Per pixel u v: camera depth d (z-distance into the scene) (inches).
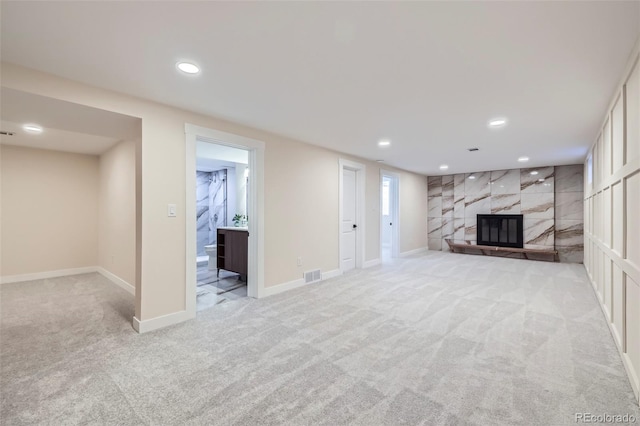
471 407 64.5
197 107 111.2
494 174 282.4
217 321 114.0
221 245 197.2
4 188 175.0
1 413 62.4
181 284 113.5
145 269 104.2
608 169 108.5
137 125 105.7
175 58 76.2
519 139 159.9
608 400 66.6
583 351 89.4
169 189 109.8
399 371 78.8
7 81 77.3
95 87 92.0
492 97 101.9
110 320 115.0
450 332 103.7
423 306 131.4
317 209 179.0
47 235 188.5
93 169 205.6
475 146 177.8
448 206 310.8
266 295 147.3
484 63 79.2
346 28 64.1
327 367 80.9
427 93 98.9
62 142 171.2
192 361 83.9
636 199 73.3
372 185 233.8
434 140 163.0
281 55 75.2
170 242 110.4
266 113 118.3
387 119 126.2
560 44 69.9
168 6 56.6
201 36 66.8
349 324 111.0
